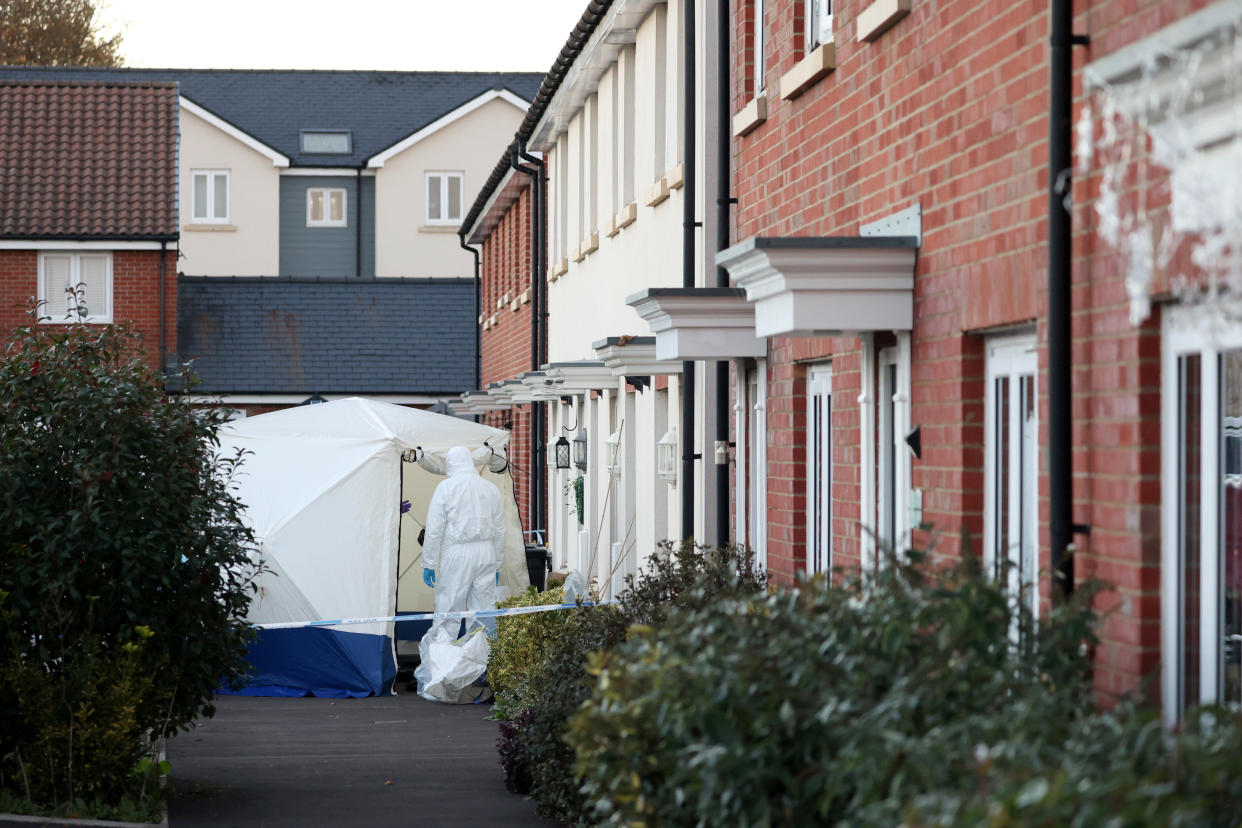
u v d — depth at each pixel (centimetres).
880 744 1134
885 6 2019
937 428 1875
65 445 2436
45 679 2341
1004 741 1058
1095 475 1488
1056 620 1362
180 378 2658
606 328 4753
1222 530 1352
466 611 4244
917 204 1942
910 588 1377
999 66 1692
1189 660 1387
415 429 4534
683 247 3519
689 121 3375
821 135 2384
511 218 7725
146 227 8356
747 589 2267
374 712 3900
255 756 3173
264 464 4344
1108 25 1443
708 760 1267
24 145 8712
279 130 12912
